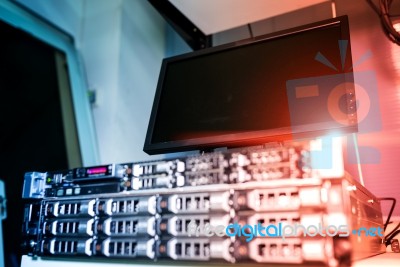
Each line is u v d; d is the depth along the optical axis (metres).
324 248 0.56
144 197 0.73
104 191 0.78
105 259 0.75
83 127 1.74
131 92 1.77
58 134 1.81
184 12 1.33
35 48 1.93
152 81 1.83
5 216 1.52
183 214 0.68
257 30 1.47
